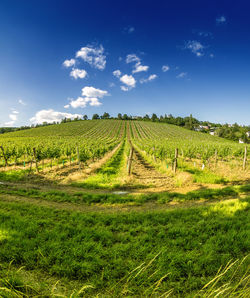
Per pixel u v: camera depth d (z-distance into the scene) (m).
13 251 3.15
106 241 3.69
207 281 2.61
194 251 3.29
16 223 4.21
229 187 7.94
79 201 6.69
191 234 3.94
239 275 2.77
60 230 4.04
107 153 24.50
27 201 6.43
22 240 3.51
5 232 3.76
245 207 5.46
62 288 2.51
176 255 3.11
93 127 90.31
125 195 7.59
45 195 7.18
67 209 5.68
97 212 5.43
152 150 20.27
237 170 12.70
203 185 9.06
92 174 11.73
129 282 2.56
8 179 10.09
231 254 3.30
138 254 3.21
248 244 3.48
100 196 7.05
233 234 3.82
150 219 4.79
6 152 15.50
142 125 106.81
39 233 3.83
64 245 3.41
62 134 67.75
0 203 5.73
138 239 3.76
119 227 4.34
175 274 2.75
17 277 2.57
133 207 6.14
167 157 18.52
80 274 2.77
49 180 10.26
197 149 20.52
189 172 11.53
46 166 14.90
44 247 3.29
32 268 2.91
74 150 20.03
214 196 7.13
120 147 35.03
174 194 7.30
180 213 5.14
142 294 2.43
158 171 13.12
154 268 2.89
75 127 88.50
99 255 3.17
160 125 111.44
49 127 88.88
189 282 2.63
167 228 4.26
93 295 2.41
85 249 3.30
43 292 2.38
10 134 68.75
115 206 6.23
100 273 2.79
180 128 104.12
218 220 4.56
